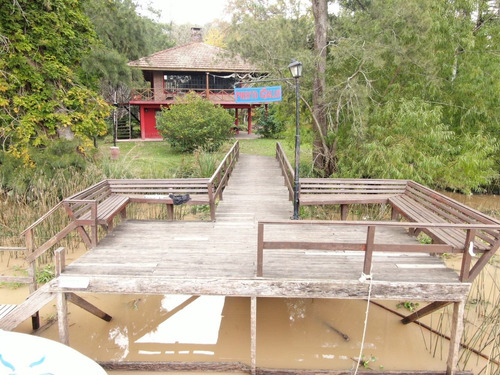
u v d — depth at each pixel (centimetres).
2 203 892
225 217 716
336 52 1028
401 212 668
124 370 464
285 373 455
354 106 1055
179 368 464
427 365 483
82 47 1290
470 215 517
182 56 2273
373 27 1062
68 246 793
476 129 1118
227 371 464
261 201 855
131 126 2483
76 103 1179
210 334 548
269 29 1136
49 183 859
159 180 751
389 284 445
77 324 564
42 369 340
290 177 870
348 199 751
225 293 450
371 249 438
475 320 573
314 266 489
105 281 451
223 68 2161
